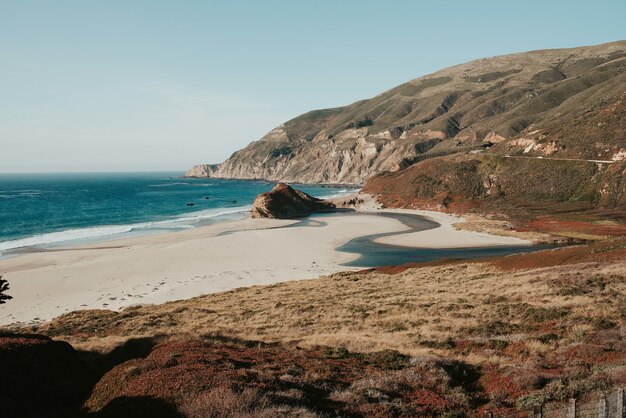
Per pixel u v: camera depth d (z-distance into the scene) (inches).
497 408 460.8
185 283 1988.2
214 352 687.7
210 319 1221.1
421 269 1939.0
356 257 2618.1
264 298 1536.7
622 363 533.0
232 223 4138.8
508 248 2819.9
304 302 1382.9
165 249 2780.5
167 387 463.5
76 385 601.6
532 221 3698.3
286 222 4197.8
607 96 6072.8
